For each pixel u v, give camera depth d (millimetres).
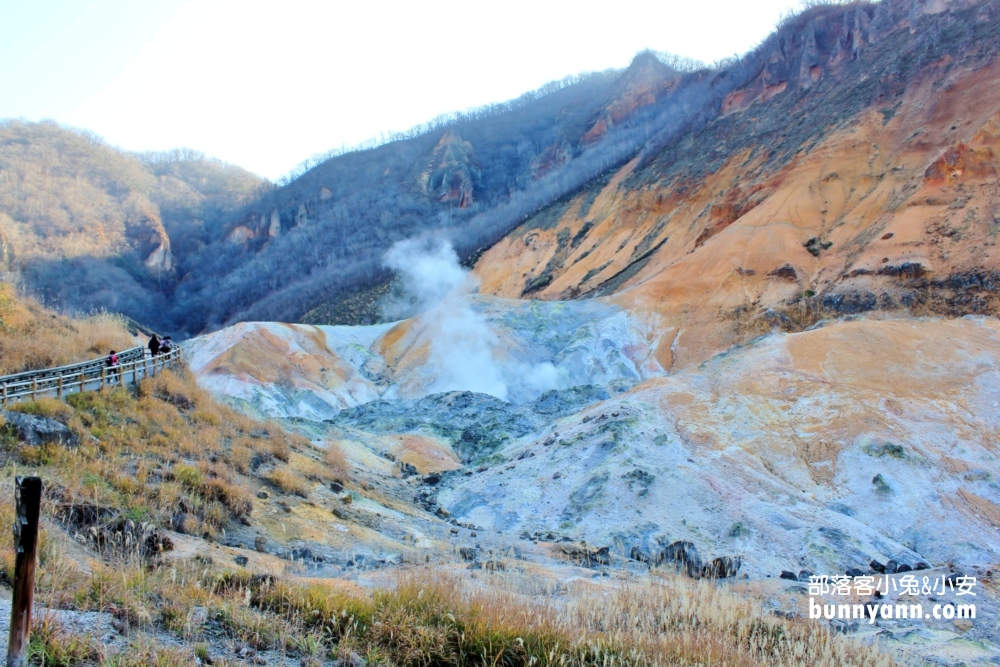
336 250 183750
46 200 168375
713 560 20219
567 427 36438
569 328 76438
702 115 131875
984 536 26141
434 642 9094
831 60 116688
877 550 24562
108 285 151875
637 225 109125
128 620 7969
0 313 23094
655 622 11469
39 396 18391
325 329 82688
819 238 75562
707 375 37812
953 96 83062
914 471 28922
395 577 12547
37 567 8742
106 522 11680
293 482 20953
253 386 63188
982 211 63688
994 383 34125
